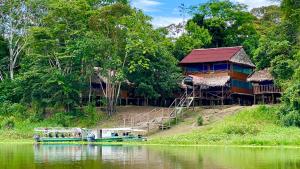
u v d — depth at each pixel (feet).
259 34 274.77
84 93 226.38
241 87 226.79
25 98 219.41
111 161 97.66
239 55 226.58
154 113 207.21
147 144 159.53
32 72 210.79
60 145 161.68
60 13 212.43
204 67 226.38
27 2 232.73
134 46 206.69
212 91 219.20
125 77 214.90
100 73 215.51
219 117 188.14
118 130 180.34
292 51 189.47
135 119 203.62
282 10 205.26
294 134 155.02
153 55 215.51
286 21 199.52
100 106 227.20
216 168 84.33
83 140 181.68
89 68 214.28
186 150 128.88
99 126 203.82
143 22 216.95
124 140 175.11
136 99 236.84
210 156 107.76
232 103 224.12
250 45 266.77
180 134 173.17
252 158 102.22
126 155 112.16
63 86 207.10
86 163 94.07
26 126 205.36
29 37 224.12
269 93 204.03
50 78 207.00
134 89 229.25
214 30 278.46
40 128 191.83
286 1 201.77
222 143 152.56
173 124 189.98
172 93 231.30
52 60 221.66
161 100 237.25
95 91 228.84
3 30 240.53
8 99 225.76
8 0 235.40
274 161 95.55
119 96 229.86
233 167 85.66
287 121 168.96
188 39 255.29
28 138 191.72
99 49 205.87
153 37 222.48
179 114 195.00
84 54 204.74
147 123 188.44
